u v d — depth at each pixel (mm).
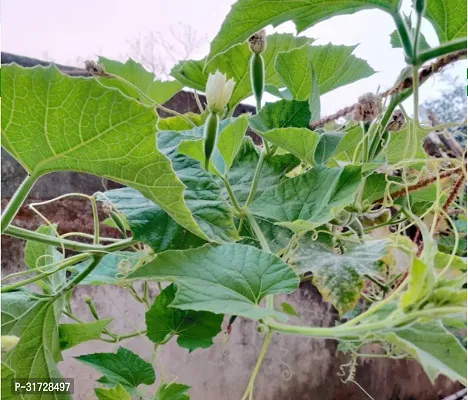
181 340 451
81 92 220
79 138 247
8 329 355
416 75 299
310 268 348
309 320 843
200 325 448
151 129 237
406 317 221
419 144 449
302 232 354
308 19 309
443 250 551
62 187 661
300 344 896
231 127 365
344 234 427
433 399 1082
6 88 216
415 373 1054
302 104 399
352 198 325
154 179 271
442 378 1104
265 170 455
